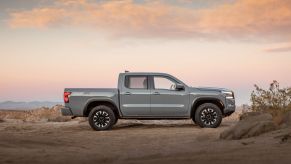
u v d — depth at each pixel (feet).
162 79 55.06
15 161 26.37
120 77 54.90
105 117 53.16
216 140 36.70
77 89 54.13
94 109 53.06
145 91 54.60
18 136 38.81
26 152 30.60
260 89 53.31
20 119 81.25
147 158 25.90
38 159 27.07
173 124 60.13
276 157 23.53
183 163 23.38
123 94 54.39
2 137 37.17
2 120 73.77
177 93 54.60
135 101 54.44
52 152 31.12
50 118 76.89
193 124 59.47
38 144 36.35
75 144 38.42
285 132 33.12
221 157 24.29
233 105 54.70
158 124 60.29
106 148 35.73
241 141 32.86
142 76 55.01
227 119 71.56
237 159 23.57
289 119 40.73
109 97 53.98
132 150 32.60
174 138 42.32
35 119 81.05
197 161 23.63
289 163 21.88
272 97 52.37
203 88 55.36
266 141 30.83
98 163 25.49
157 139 42.24
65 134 48.01
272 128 35.88
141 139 42.78
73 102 53.72
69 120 76.07
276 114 49.57
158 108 54.49
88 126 58.44
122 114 54.39
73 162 25.82
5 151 30.60
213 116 53.72
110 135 46.83
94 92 53.98
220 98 54.34
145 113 54.54
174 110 54.54
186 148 30.60
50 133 49.42
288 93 51.70
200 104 55.36
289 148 26.35
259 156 24.12
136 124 60.08
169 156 26.02
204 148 29.22
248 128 35.94
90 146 37.32
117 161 25.53
